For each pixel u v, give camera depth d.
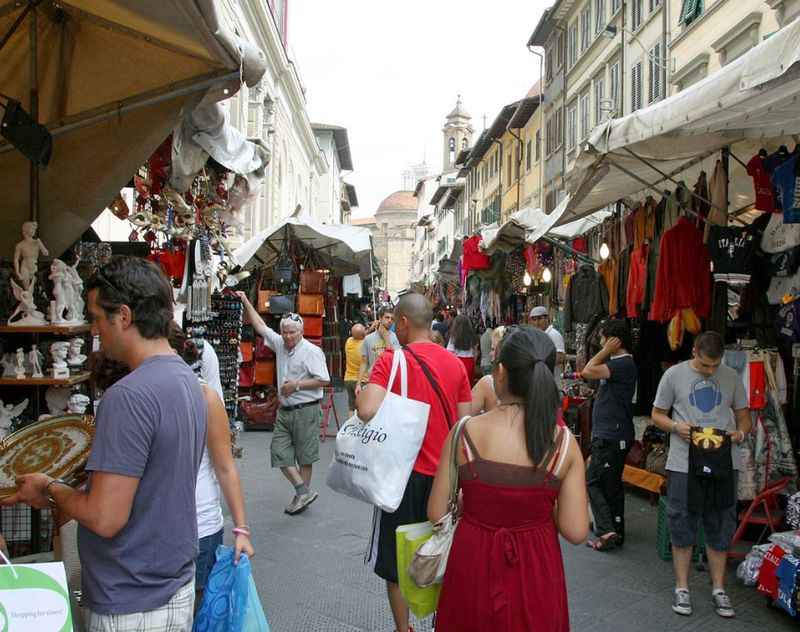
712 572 4.68
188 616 2.21
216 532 3.47
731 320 6.59
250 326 12.26
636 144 5.58
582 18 23.50
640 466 7.49
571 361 10.62
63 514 2.35
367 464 3.54
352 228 13.66
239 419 12.01
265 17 18.92
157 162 5.03
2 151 4.05
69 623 1.95
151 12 3.23
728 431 4.76
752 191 7.34
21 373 3.64
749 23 12.60
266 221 23.00
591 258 10.79
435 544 2.72
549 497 2.51
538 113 29.47
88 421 2.97
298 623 4.41
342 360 19.84
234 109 17.03
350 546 5.93
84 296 4.09
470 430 2.63
